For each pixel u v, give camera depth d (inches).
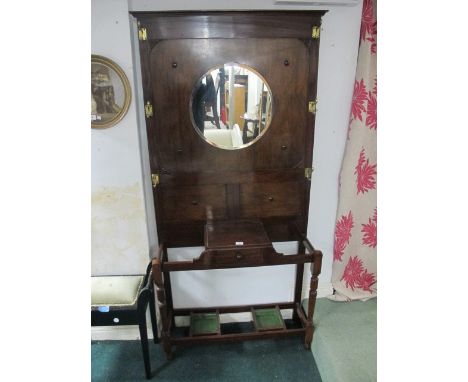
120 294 54.8
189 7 51.4
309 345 62.7
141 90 54.6
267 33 48.2
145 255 62.3
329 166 63.1
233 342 63.9
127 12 49.1
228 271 67.6
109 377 57.5
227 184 55.8
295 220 58.9
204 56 48.9
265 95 51.6
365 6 52.7
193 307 69.5
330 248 68.9
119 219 59.8
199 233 58.4
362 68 55.3
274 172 55.7
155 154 53.0
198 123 52.2
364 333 59.9
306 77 51.1
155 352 62.7
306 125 53.5
